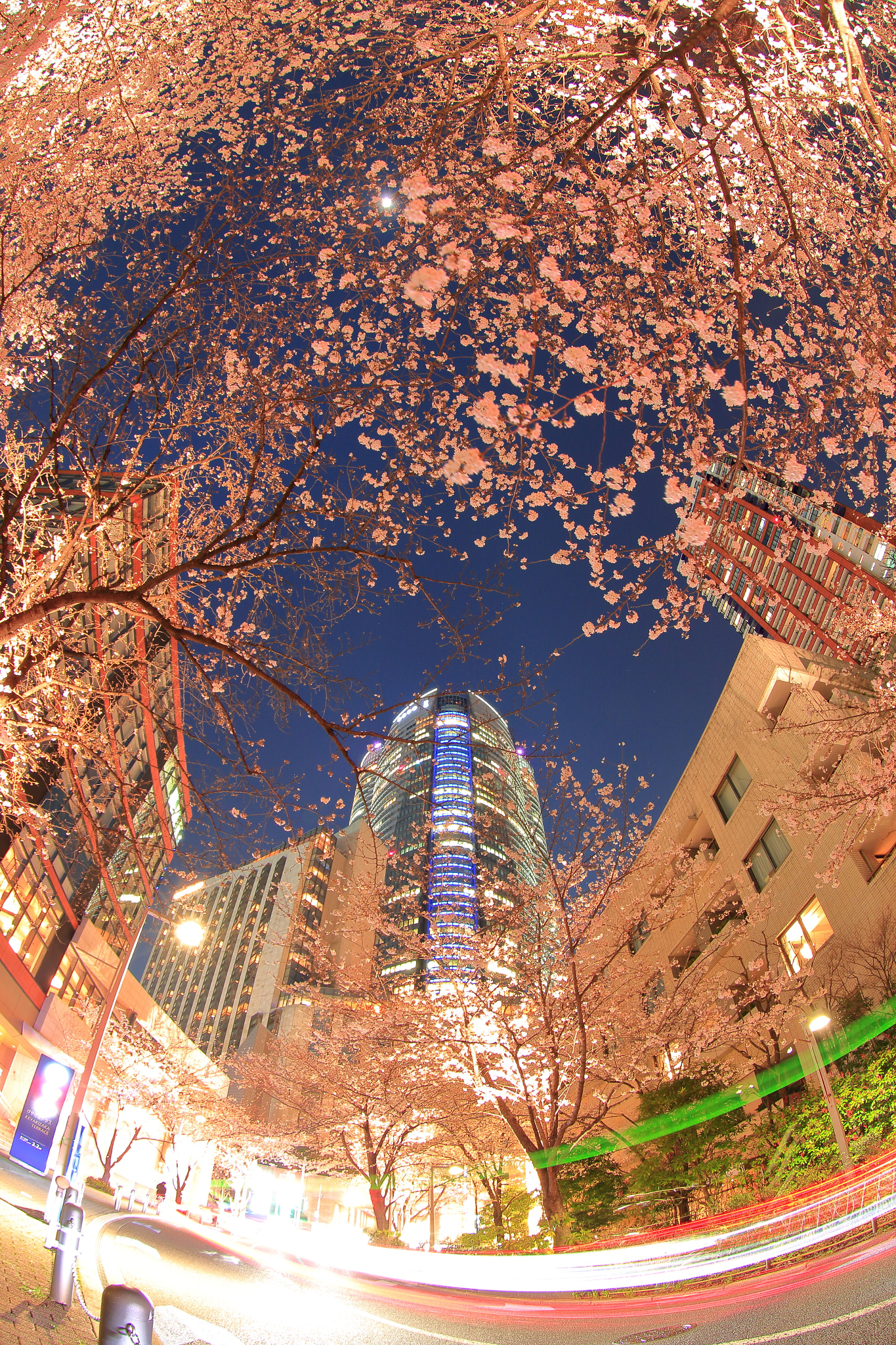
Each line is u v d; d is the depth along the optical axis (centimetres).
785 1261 1159
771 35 567
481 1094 1734
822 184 688
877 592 1917
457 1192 3628
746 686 2723
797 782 2045
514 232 508
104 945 4166
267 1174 6391
